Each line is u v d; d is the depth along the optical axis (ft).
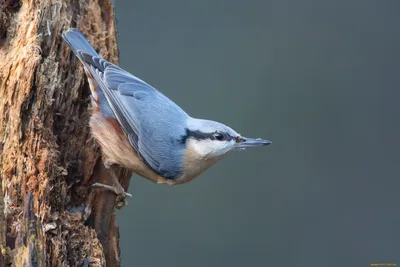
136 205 38.40
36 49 26.17
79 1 29.32
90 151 28.76
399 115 40.98
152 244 37.63
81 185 28.37
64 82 27.89
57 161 26.04
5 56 26.58
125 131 28.22
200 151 28.99
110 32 30.14
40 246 23.86
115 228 28.81
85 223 27.89
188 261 37.37
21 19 27.17
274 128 39.75
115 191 28.81
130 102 28.45
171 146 28.86
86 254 25.50
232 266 37.37
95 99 28.25
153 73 40.34
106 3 30.09
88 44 27.91
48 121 26.30
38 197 24.48
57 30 27.81
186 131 29.12
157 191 38.73
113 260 28.48
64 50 28.04
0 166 25.04
